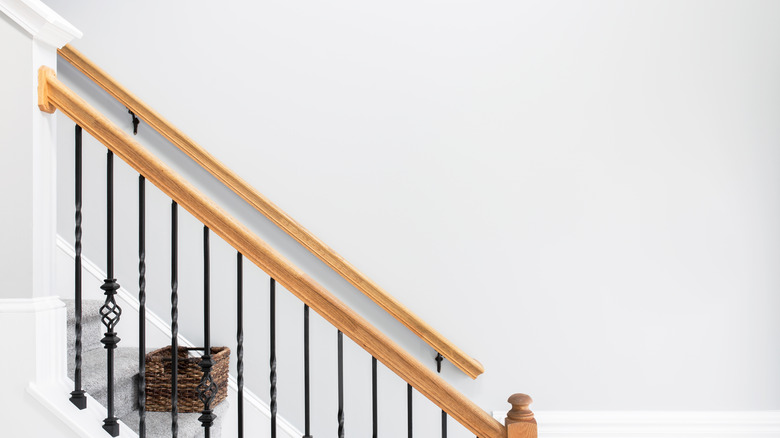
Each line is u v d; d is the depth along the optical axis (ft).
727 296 8.04
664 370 8.03
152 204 8.31
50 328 4.48
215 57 8.41
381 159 8.29
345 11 8.38
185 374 6.79
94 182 8.32
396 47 8.34
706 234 8.09
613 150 8.18
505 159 8.23
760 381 7.96
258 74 8.38
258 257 4.48
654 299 8.08
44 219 4.55
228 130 8.35
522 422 4.15
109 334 4.68
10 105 4.44
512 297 8.15
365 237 8.24
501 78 8.27
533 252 8.18
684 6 8.21
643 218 8.13
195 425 6.28
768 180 8.09
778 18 8.14
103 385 5.42
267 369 8.14
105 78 8.08
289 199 8.29
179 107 8.38
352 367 8.09
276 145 8.33
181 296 8.20
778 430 7.84
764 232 8.05
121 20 8.45
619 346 8.07
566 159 8.20
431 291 8.18
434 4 8.33
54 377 4.51
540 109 8.24
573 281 8.14
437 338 7.75
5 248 4.41
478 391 8.08
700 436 7.86
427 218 8.23
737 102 8.14
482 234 8.20
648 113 8.18
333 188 8.29
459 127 8.26
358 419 8.06
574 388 8.06
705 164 8.13
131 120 8.40
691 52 8.18
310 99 8.35
